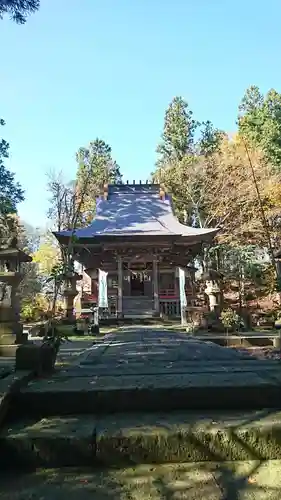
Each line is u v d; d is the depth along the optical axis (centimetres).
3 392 301
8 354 802
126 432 265
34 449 258
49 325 461
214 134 3734
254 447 262
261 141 3177
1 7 593
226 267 2180
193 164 3052
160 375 389
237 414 300
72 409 314
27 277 2305
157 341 862
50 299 1318
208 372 405
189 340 895
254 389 321
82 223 3366
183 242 2495
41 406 312
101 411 316
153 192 3077
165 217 2795
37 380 368
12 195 2111
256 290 2280
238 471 247
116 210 2886
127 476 243
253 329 1504
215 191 2844
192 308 1736
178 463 259
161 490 225
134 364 487
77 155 4047
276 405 318
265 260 2603
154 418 295
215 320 1391
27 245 3559
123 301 2464
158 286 2681
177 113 3828
